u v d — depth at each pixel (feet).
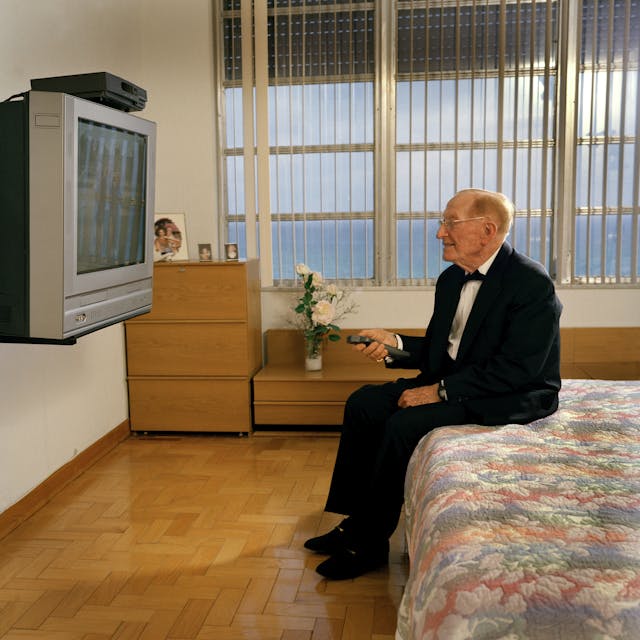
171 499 12.30
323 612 8.73
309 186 16.71
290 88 16.46
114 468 13.87
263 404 15.51
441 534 5.87
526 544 5.47
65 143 7.68
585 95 15.88
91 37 14.02
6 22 11.09
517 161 16.16
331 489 10.62
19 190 7.83
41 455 12.30
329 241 16.81
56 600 9.10
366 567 9.69
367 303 16.78
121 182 9.14
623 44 15.65
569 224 16.24
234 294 15.30
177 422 15.78
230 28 16.53
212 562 10.03
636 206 16.02
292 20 16.30
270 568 9.84
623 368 16.15
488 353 9.81
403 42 16.15
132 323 15.56
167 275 15.38
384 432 9.53
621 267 16.26
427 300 16.66
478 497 6.40
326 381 15.35
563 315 16.44
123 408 15.70
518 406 9.11
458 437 8.33
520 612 4.74
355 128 16.47
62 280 7.83
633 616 4.58
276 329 16.96
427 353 10.69
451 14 15.93
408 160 16.43
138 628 8.45
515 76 15.92
